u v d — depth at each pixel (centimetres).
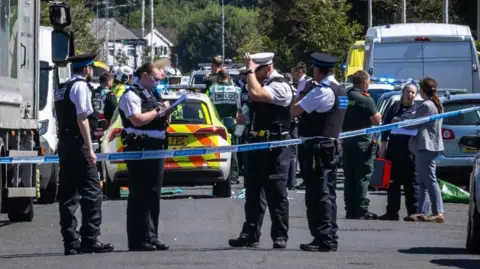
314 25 13262
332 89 3014
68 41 3778
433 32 7138
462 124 5156
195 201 4803
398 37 7125
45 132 5122
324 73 3039
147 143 3022
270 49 13950
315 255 2966
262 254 2964
